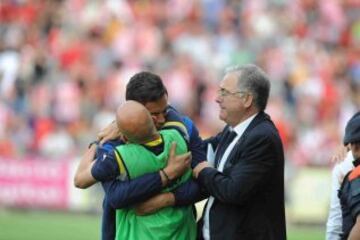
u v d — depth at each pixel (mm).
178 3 86875
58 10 85938
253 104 23328
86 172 22859
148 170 22531
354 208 21750
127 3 87438
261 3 88000
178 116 23562
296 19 88062
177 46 81125
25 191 65375
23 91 74688
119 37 80812
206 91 75500
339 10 91438
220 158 23531
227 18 85438
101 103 74250
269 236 23188
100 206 63750
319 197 63031
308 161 69438
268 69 79562
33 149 69625
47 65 77875
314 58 82438
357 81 82812
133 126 22219
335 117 76688
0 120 70375
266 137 22969
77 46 79750
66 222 57375
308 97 77188
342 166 23797
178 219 23031
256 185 22781
